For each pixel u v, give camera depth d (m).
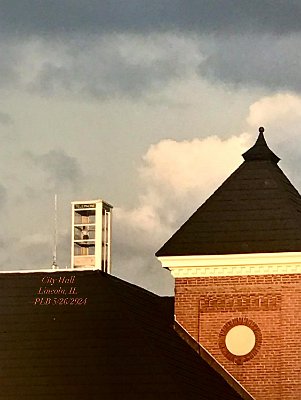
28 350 49.16
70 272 52.47
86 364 48.22
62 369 48.16
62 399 47.00
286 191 55.56
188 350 52.50
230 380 52.72
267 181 55.78
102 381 47.44
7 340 49.72
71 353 48.75
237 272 53.53
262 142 57.38
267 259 53.03
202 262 53.59
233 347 53.06
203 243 53.88
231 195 55.53
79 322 50.03
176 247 54.00
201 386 49.19
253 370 52.69
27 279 52.53
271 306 53.06
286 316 52.84
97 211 54.22
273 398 52.31
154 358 48.06
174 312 54.06
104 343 49.00
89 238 54.31
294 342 52.56
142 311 52.25
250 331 53.06
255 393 52.47
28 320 50.56
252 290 53.28
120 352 48.50
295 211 54.44
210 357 53.12
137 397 46.69
